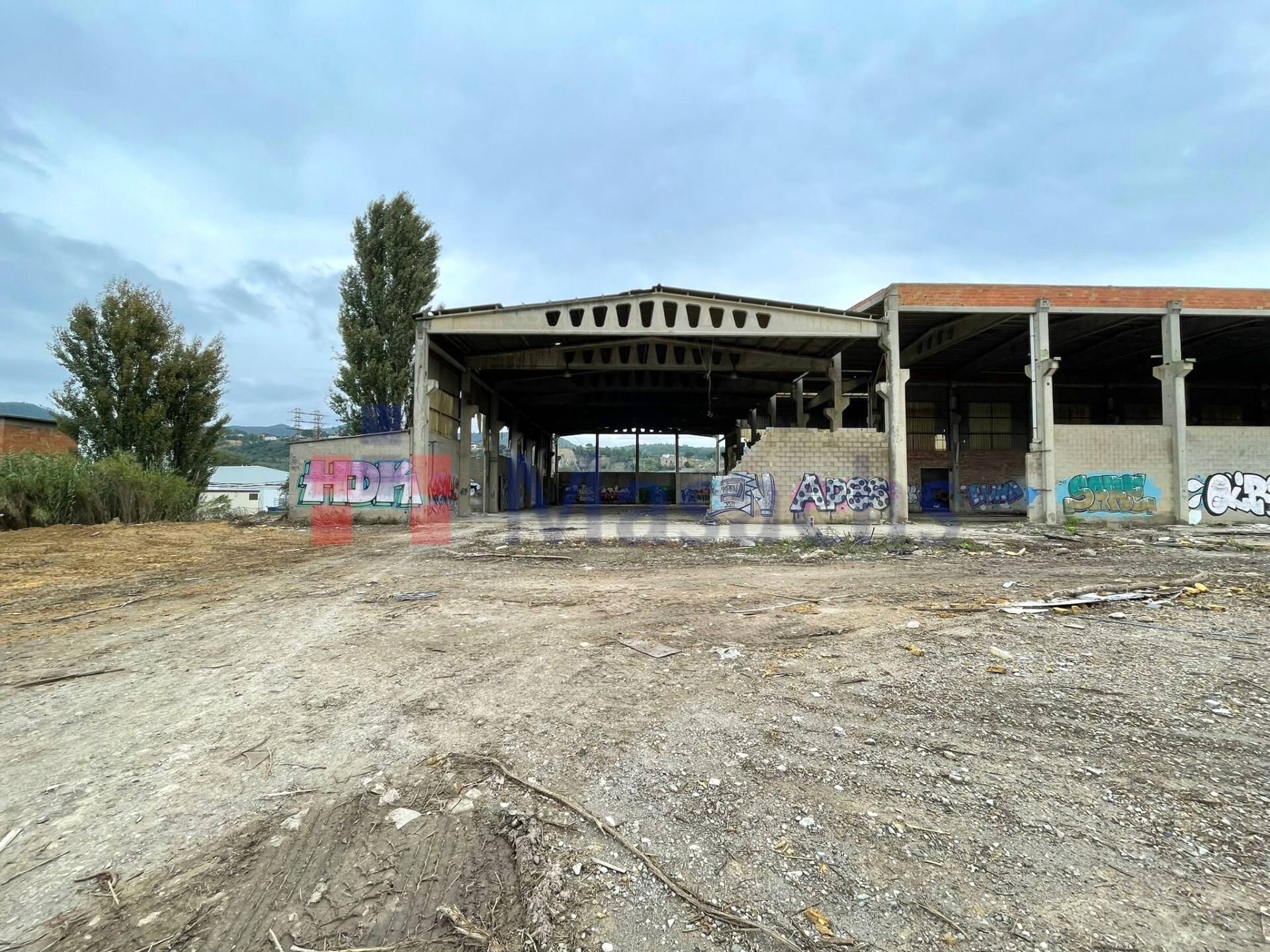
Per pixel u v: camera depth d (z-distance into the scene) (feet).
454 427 75.00
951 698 13.28
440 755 10.85
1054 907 6.79
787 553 41.04
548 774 10.14
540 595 25.70
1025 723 11.91
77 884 7.48
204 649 17.69
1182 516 60.29
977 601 23.65
